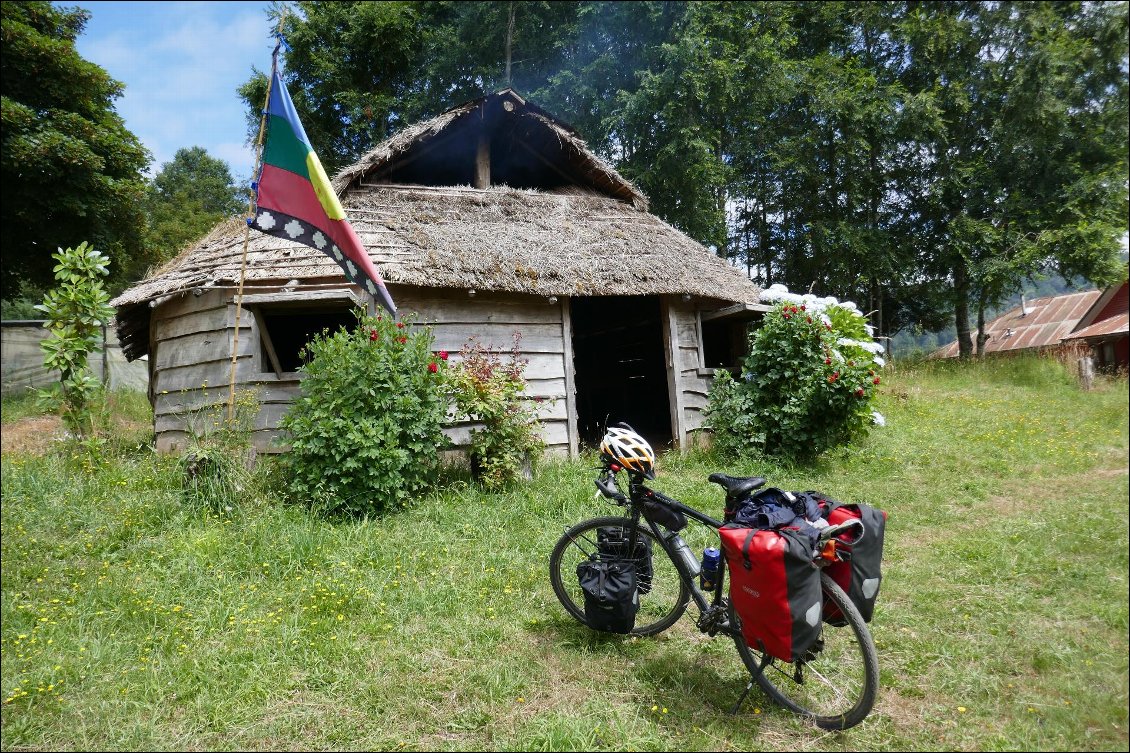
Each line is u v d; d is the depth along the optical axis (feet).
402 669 11.43
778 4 62.49
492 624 12.98
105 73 56.44
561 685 10.93
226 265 24.95
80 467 21.54
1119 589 8.02
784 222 67.26
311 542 16.57
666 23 62.08
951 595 12.88
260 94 70.85
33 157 49.06
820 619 8.89
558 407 27.27
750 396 26.91
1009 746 8.40
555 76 65.62
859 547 9.30
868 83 54.60
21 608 13.34
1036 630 10.58
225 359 24.56
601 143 63.62
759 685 10.19
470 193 30.37
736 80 58.34
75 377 24.61
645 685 10.78
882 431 27.96
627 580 11.57
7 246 57.98
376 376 19.51
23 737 9.77
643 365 42.37
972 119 18.25
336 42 73.00
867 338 32.89
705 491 21.67
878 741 9.12
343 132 73.20
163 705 10.57
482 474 21.52
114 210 58.44
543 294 25.79
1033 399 18.53
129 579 14.83
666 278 28.55
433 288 25.20
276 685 11.02
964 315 54.34
